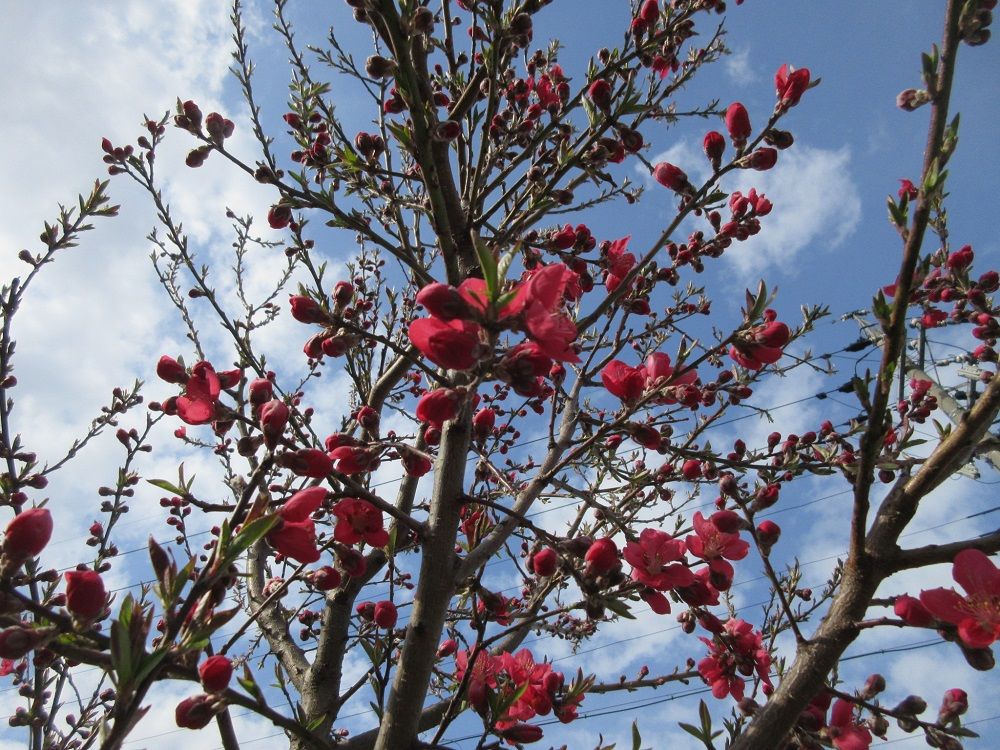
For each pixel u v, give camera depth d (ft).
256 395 1.30
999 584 1.23
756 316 1.46
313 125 2.20
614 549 1.40
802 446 1.84
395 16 1.56
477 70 2.04
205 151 1.75
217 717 1.32
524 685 1.38
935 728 1.27
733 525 1.47
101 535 2.47
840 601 1.30
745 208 1.99
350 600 2.16
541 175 2.02
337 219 1.79
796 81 1.55
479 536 1.70
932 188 1.12
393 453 1.67
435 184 1.77
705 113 2.28
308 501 1.22
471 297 1.11
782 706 1.26
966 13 1.15
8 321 2.12
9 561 1.01
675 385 1.54
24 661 2.12
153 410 2.62
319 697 2.05
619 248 1.93
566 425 2.19
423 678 1.48
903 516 1.29
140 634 0.98
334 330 1.54
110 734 0.94
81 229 2.23
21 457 2.07
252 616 1.39
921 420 2.14
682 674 1.95
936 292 2.29
